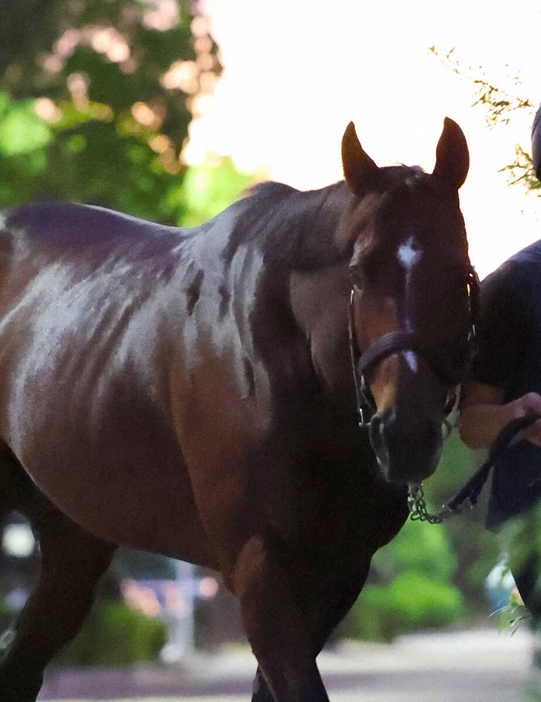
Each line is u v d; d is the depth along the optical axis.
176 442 8.99
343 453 8.47
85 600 10.60
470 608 84.25
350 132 8.14
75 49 42.50
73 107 42.41
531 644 6.95
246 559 8.51
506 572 7.79
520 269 8.44
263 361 8.48
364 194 8.09
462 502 8.20
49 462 9.77
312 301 8.34
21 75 41.81
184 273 9.13
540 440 8.09
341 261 8.20
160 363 9.04
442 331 7.71
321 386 8.41
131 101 42.41
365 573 8.92
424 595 76.75
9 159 39.19
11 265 10.72
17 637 10.60
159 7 43.16
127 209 41.25
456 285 7.77
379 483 8.58
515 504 8.45
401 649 55.22
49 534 10.53
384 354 7.68
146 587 56.50
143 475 9.19
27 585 38.50
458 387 8.73
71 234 10.52
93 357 9.48
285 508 8.46
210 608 63.59
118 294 9.59
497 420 8.20
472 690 27.03
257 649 8.38
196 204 50.84
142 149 41.66
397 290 7.73
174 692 30.41
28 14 41.44
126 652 41.59
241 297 8.66
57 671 36.78
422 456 7.57
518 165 9.30
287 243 8.53
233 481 8.56
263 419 8.45
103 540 10.47
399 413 7.55
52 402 9.68
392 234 7.83
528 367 8.44
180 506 9.08
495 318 8.48
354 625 63.03
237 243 8.90
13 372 10.17
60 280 10.19
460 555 82.62
